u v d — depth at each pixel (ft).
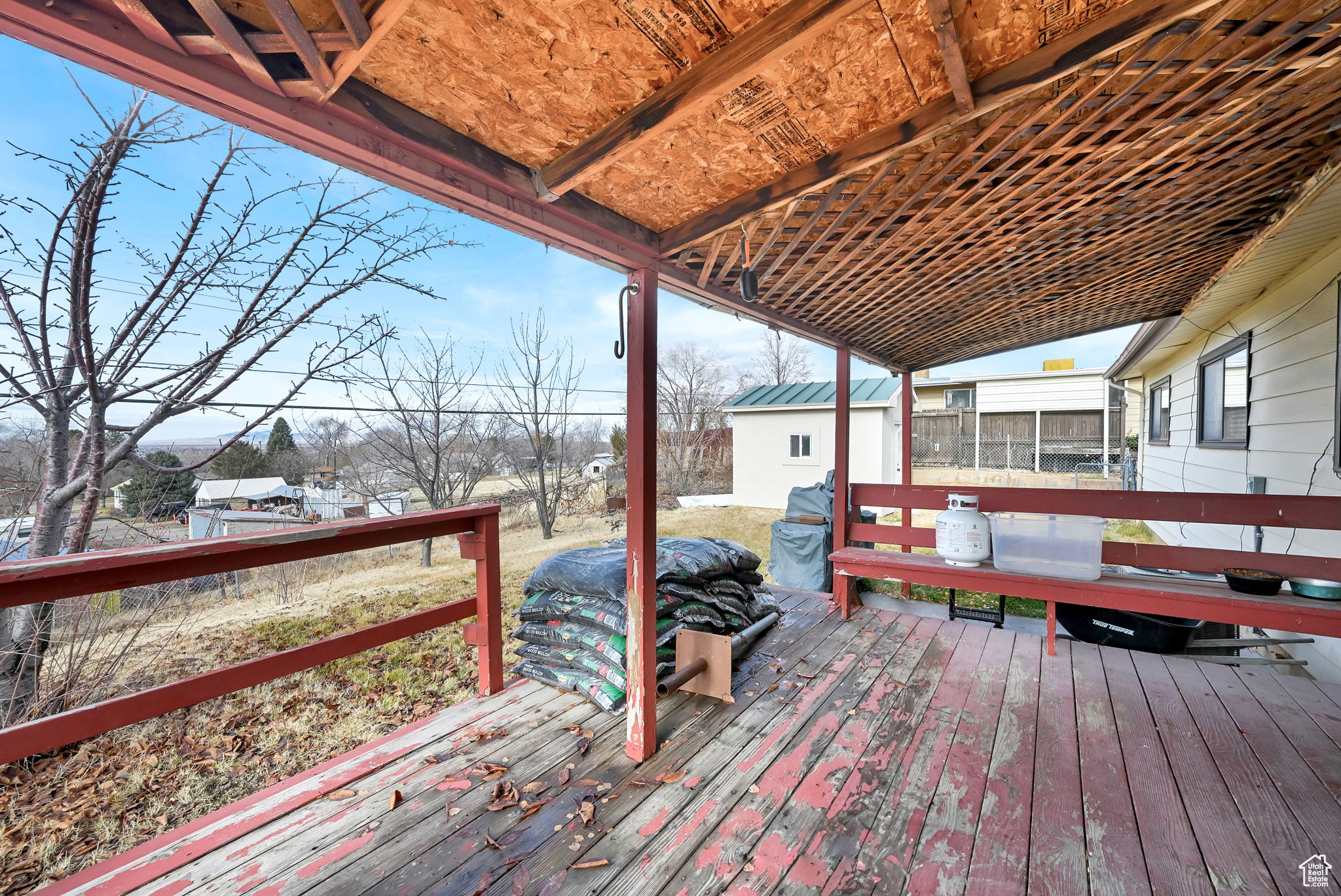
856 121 4.24
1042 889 4.26
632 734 6.27
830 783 5.71
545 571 8.85
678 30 3.21
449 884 4.39
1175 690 7.77
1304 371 9.43
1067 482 37.24
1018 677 8.32
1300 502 8.25
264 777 7.75
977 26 3.30
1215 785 5.56
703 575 9.14
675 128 4.25
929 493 11.85
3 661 8.66
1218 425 14.67
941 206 5.95
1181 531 17.29
